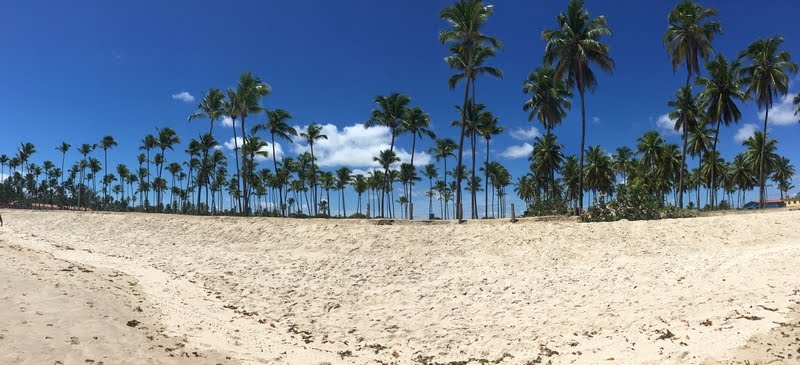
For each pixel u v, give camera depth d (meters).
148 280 16.73
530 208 35.09
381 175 85.06
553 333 12.55
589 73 35.12
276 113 54.25
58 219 38.09
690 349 9.28
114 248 26.80
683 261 18.31
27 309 9.13
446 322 14.30
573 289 16.52
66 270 14.10
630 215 28.12
